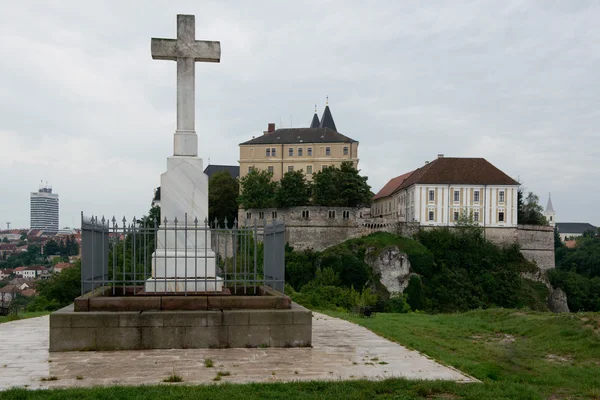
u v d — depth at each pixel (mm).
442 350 13039
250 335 11594
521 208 109438
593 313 18078
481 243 94125
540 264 100438
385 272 83312
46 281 66062
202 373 9180
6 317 19141
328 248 88938
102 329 11094
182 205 13656
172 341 11297
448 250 91688
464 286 85062
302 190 92812
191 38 13977
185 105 13977
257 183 95750
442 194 99312
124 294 12633
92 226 12578
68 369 9414
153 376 8922
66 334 11031
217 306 11906
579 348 14062
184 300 11766
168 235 13539
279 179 108375
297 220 90500
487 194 99250
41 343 12266
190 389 7906
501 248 97375
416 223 94438
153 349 11188
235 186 105125
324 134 109438
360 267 81625
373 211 138125
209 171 125375
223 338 11484
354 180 94438
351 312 24922
